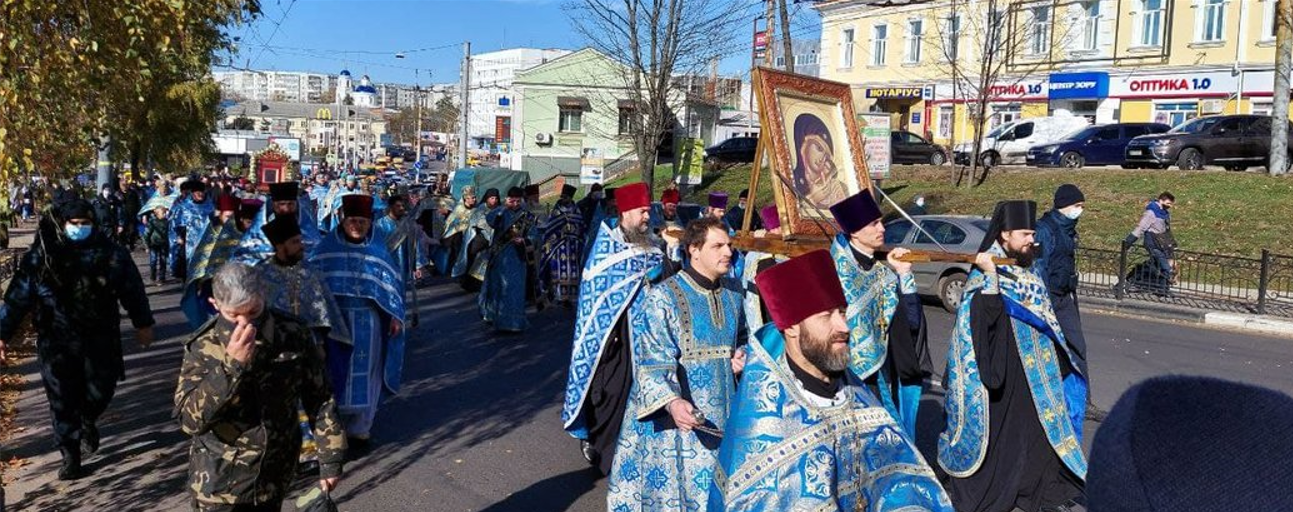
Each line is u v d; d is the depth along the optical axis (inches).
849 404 132.2
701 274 199.2
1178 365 451.5
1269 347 517.7
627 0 970.1
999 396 228.8
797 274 128.0
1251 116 1104.2
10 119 206.2
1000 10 1617.9
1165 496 49.1
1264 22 1342.3
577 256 582.6
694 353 195.3
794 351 131.6
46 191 229.1
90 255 263.3
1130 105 1493.6
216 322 159.9
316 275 264.4
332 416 174.4
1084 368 315.3
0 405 334.0
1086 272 728.3
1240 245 812.0
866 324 213.2
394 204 547.2
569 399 265.1
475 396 369.4
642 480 201.2
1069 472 228.8
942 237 627.2
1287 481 48.8
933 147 1418.6
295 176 1147.3
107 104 247.3
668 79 1017.5
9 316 256.8
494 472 278.1
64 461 264.2
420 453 295.1
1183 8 1432.1
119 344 273.6
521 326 507.2
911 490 130.0
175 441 300.4
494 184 1352.1
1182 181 983.6
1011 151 1360.7
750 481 128.6
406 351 459.2
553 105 2022.6
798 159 253.3
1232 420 50.4
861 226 215.8
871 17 1831.9
